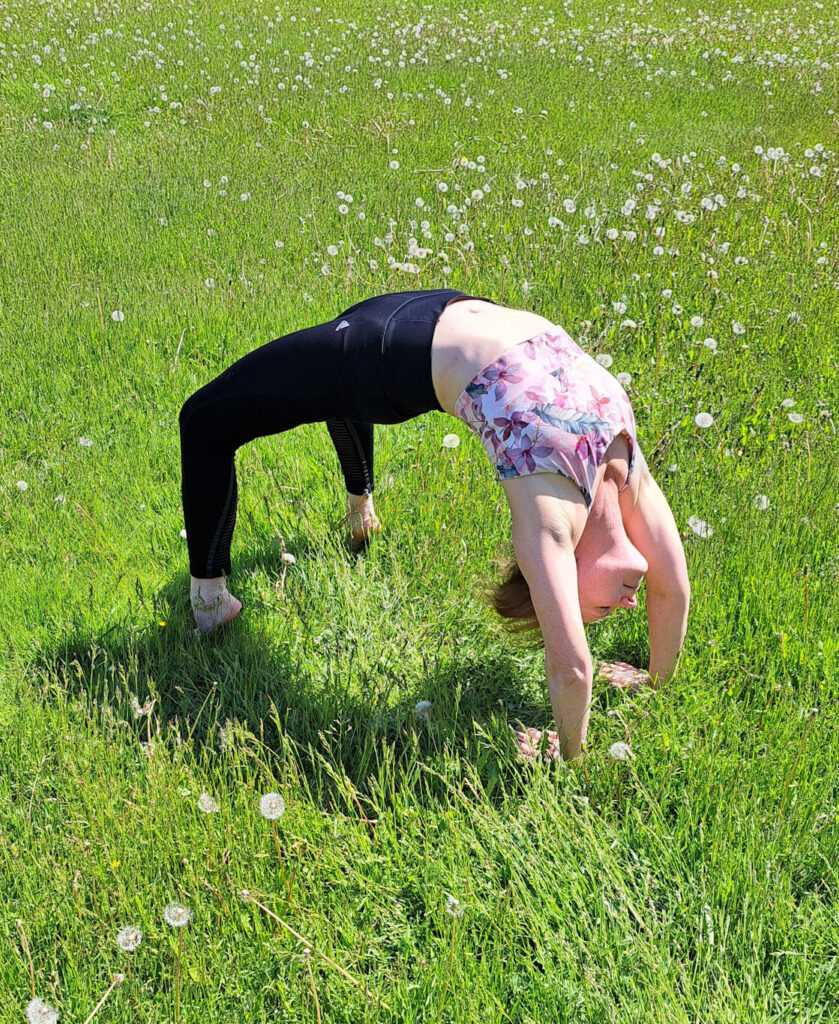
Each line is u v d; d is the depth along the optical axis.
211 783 2.84
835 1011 2.33
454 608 3.64
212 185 7.59
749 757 3.01
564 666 2.70
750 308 5.70
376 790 2.89
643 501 3.02
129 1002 2.36
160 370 5.12
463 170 7.87
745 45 13.76
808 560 3.70
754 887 2.55
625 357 5.20
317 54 11.67
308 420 3.13
